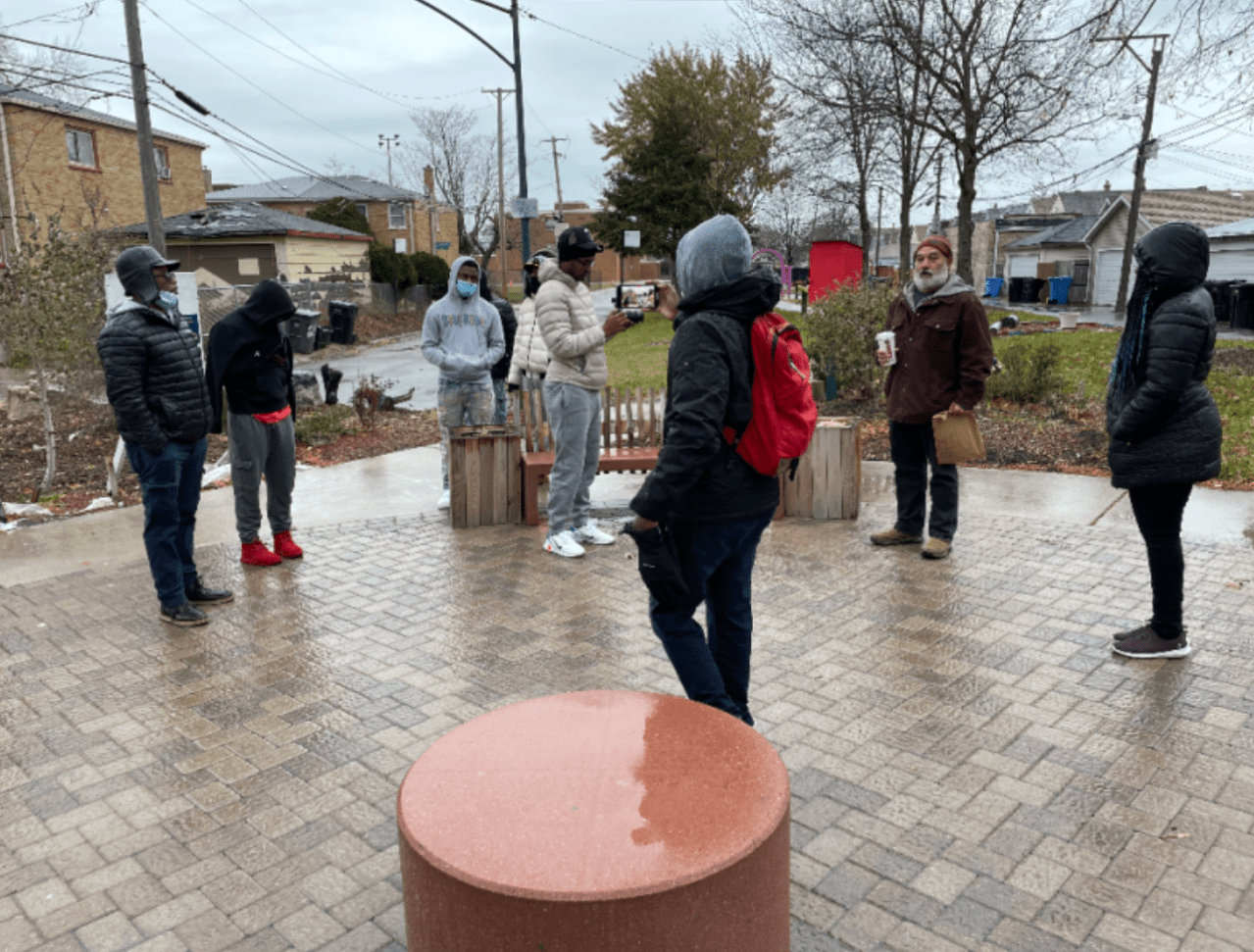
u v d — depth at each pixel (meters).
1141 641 3.94
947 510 5.36
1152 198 32.91
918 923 2.34
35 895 2.54
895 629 4.32
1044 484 7.17
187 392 4.45
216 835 2.81
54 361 8.02
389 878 2.59
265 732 3.46
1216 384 12.32
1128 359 3.63
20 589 5.19
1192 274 3.45
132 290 4.29
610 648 4.20
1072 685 3.70
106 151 25.77
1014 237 48.00
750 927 1.63
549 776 1.83
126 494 7.61
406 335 29.69
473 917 1.53
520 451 6.39
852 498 6.32
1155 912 2.37
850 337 10.75
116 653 4.25
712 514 2.65
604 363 5.53
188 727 3.52
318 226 31.59
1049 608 4.55
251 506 5.48
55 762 3.28
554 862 1.55
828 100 20.27
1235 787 2.94
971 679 3.78
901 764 3.13
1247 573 4.96
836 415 10.48
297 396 12.71
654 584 2.68
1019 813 2.83
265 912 2.46
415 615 4.68
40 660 4.19
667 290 4.64
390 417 11.83
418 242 53.97
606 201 37.75
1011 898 2.43
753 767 1.87
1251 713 3.43
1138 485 3.65
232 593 5.06
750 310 2.58
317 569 5.50
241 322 5.11
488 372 6.74
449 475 6.29
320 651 4.23
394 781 3.11
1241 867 2.54
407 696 3.75
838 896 2.45
